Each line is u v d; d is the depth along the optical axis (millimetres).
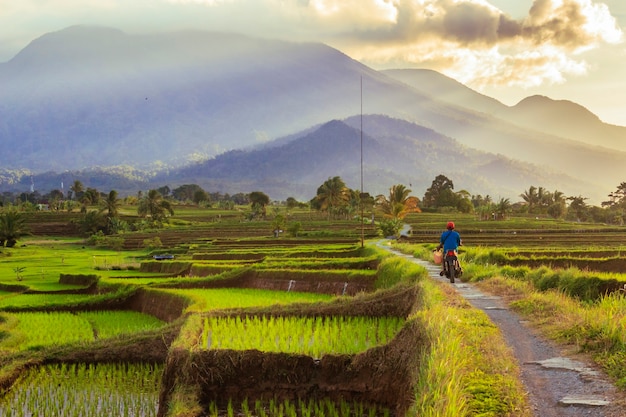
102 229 174125
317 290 41000
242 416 15453
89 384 20578
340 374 16141
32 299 49312
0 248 122750
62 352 23562
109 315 40219
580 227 129875
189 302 34406
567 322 13719
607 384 9891
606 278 22203
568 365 10992
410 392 12930
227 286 46625
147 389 19750
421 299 20031
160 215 187375
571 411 8914
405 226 130375
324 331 21406
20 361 22703
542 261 39219
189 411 15359
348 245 78938
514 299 18703
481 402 9203
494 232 107375
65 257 104438
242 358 17000
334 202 174750
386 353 15586
